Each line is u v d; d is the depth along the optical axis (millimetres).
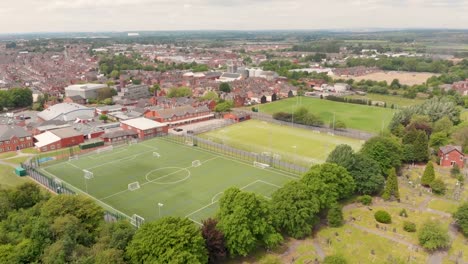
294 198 87438
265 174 127812
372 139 128000
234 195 81438
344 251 82250
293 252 81750
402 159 132125
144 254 66938
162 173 128750
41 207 84125
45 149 156875
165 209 101750
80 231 73750
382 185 111500
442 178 124562
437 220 96062
